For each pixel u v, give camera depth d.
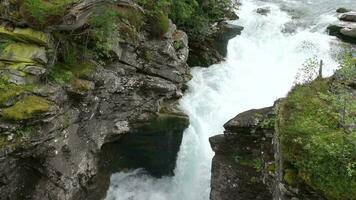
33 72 13.55
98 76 15.38
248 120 15.77
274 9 26.59
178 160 18.48
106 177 17.47
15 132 12.94
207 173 17.62
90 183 16.14
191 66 21.81
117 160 18.09
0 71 13.31
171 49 18.44
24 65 13.49
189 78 20.38
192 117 18.94
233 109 19.77
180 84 19.28
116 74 16.44
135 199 18.05
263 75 21.91
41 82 13.81
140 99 17.84
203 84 20.66
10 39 13.74
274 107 15.47
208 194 17.19
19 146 13.02
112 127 17.05
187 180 18.00
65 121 14.38
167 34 18.39
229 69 21.83
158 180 18.69
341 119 12.52
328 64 21.89
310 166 11.32
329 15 25.75
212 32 22.92
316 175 11.18
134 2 17.33
